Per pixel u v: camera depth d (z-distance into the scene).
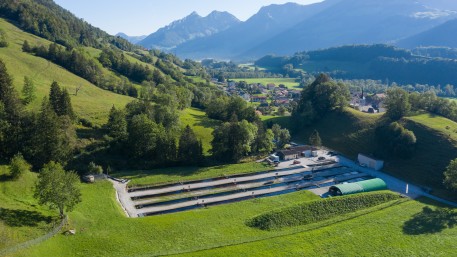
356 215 79.25
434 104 137.38
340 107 154.50
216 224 71.69
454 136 112.06
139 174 98.62
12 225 57.78
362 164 117.62
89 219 68.56
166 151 106.19
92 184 88.06
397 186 99.38
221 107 154.00
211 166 110.00
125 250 59.56
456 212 81.81
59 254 55.81
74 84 158.12
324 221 76.50
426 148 111.88
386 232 71.31
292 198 86.88
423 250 65.38
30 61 163.38
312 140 131.25
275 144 132.62
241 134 114.19
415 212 81.44
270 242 65.12
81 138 105.50
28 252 52.88
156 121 119.75
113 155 105.12
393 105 132.88
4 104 91.25
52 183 62.06
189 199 86.56
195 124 140.12
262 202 83.81
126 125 109.69
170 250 60.34
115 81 176.00
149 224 69.50
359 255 62.72
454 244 67.81
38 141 88.81
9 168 75.25
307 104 155.75
